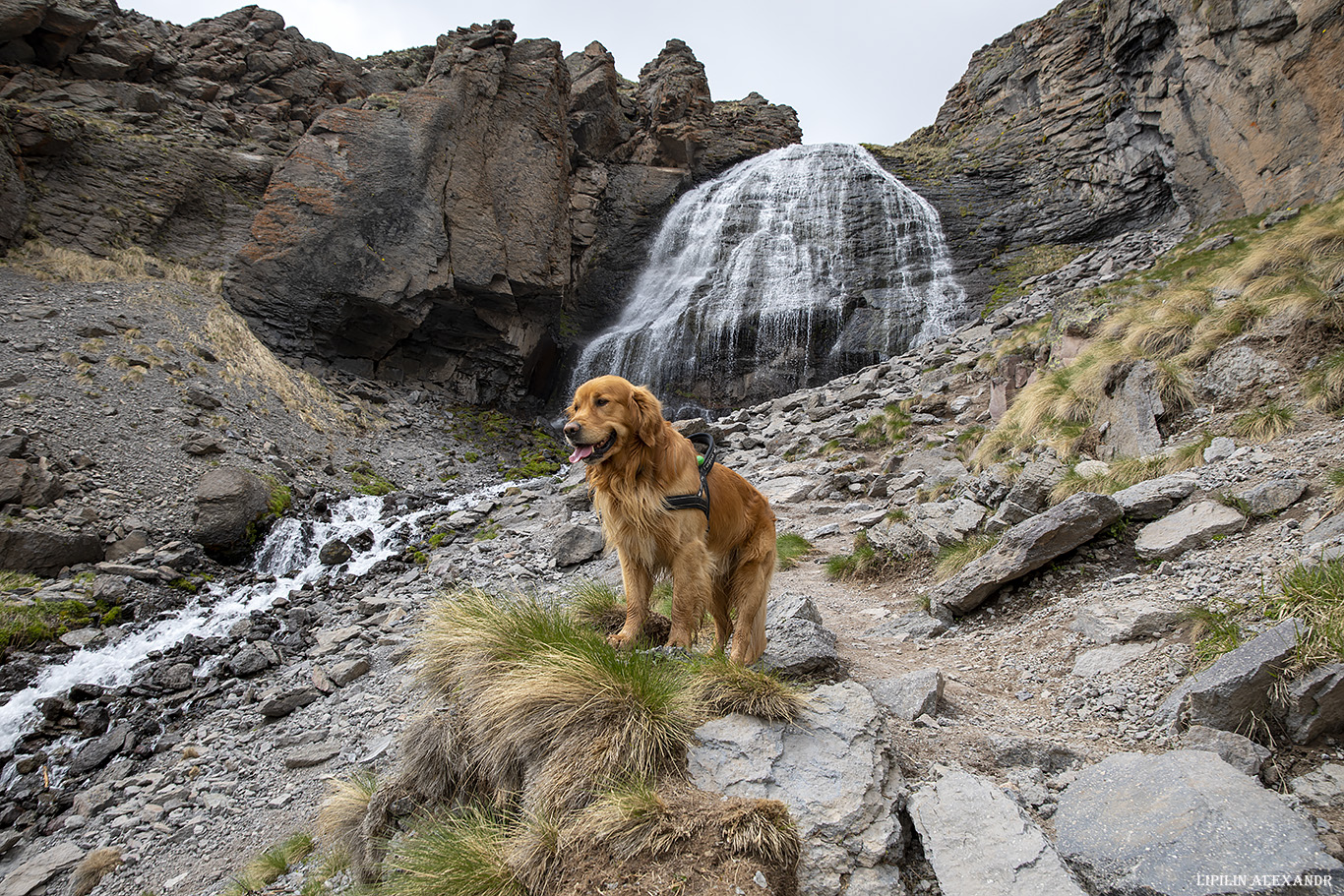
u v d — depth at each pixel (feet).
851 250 91.91
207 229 71.31
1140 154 79.66
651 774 9.96
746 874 8.30
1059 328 44.62
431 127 76.69
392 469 58.08
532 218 82.12
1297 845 7.41
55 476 38.83
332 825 15.52
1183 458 23.04
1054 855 8.21
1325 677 9.64
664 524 12.61
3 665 28.40
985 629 17.76
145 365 51.01
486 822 10.93
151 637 31.99
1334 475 17.13
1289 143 58.90
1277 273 31.91
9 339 47.65
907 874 8.82
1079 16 98.58
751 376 80.28
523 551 37.68
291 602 35.58
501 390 81.35
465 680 12.98
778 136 117.50
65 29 71.56
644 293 97.50
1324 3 55.01
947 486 31.32
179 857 18.54
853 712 10.87
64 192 63.72
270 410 55.93
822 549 29.19
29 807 22.08
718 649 12.61
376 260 70.28
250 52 86.33
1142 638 14.19
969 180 98.43
